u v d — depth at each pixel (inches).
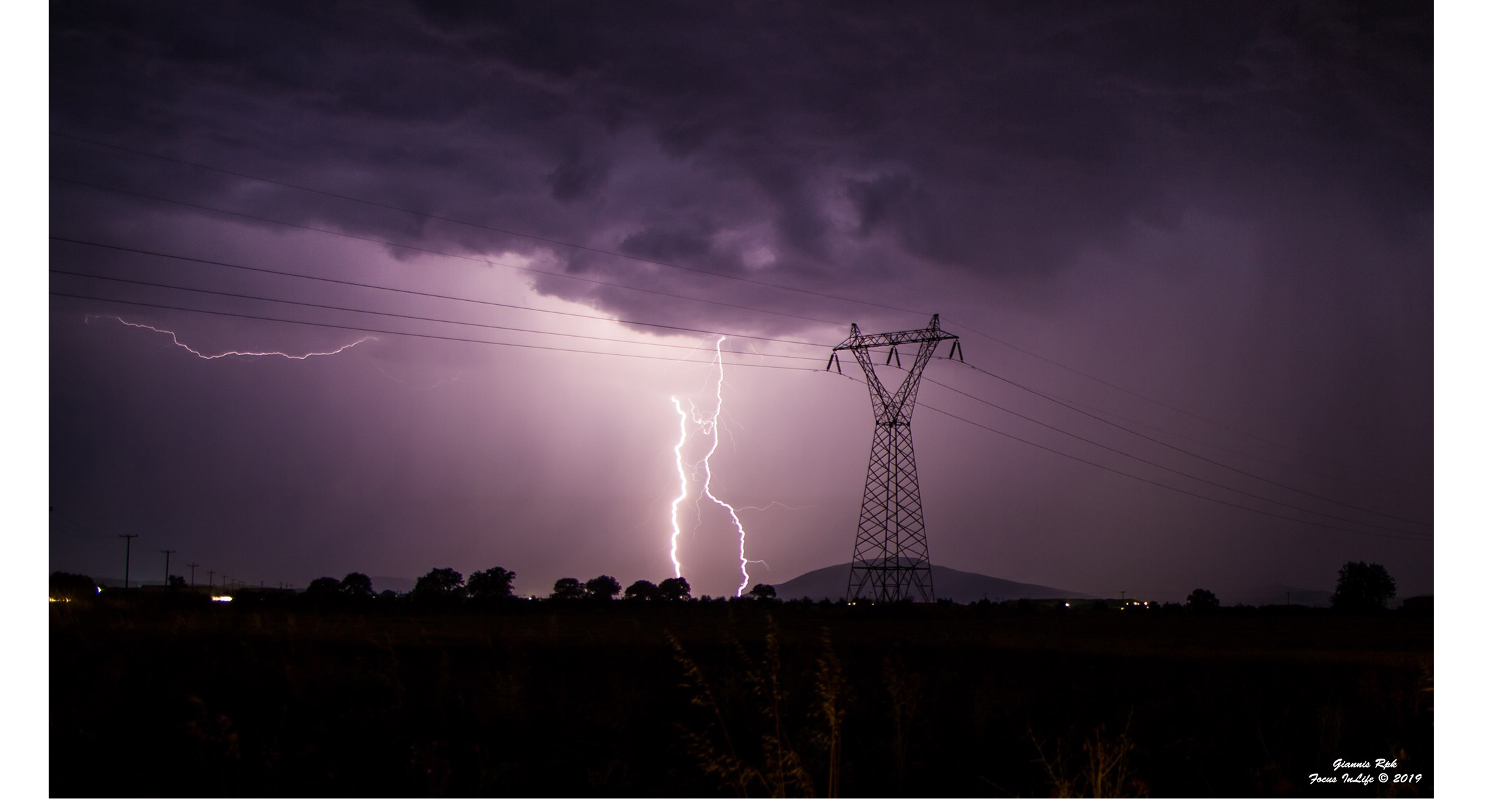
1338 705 512.4
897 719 410.9
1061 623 1894.7
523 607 2294.5
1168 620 2288.4
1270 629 1791.3
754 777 360.2
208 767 366.0
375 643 799.7
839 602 2679.6
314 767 370.6
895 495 2389.3
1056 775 370.9
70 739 382.0
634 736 438.9
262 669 597.6
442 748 399.2
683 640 936.3
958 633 1343.5
